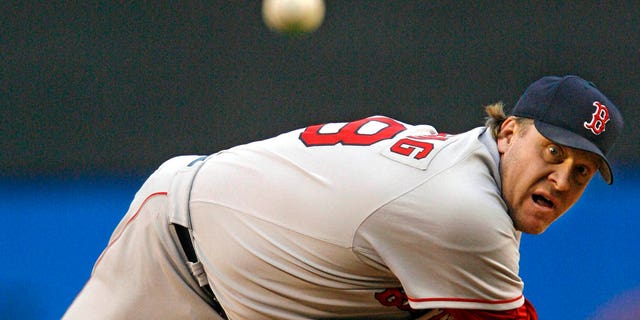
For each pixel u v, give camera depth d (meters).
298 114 26.89
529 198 9.36
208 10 26.72
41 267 22.55
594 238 22.34
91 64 27.02
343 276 9.95
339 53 26.83
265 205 10.22
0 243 23.70
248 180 10.48
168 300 11.17
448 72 26.66
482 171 9.43
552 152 9.05
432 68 26.67
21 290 21.80
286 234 10.05
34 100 27.06
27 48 26.98
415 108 26.81
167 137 26.97
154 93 26.98
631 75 26.69
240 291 10.50
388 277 9.97
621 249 21.91
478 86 26.59
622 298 20.52
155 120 26.97
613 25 26.55
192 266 10.93
